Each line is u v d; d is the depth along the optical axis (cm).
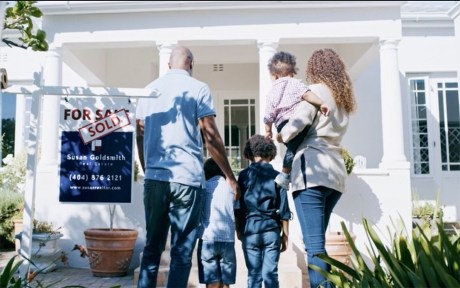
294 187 283
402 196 695
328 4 717
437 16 1018
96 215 722
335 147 288
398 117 715
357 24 730
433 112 1041
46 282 555
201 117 311
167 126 305
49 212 726
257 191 389
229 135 1027
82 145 351
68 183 349
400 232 284
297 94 304
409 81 1052
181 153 300
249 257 389
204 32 734
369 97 1013
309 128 290
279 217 394
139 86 992
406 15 1022
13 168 967
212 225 363
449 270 220
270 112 319
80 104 353
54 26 746
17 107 1061
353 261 288
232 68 1040
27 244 298
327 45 987
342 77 295
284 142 296
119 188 348
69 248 719
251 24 732
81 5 720
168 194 295
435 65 1045
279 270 577
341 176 283
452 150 1038
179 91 312
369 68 1020
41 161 743
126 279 631
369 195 695
